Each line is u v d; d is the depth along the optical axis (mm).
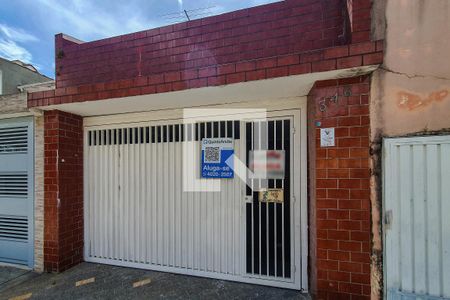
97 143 4602
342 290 2879
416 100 2633
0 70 13703
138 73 3986
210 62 3611
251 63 2930
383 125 2744
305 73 2756
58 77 4480
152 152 4301
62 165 4246
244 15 3463
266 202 3748
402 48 2666
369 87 2818
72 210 4402
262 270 3732
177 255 4113
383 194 2725
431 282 2539
